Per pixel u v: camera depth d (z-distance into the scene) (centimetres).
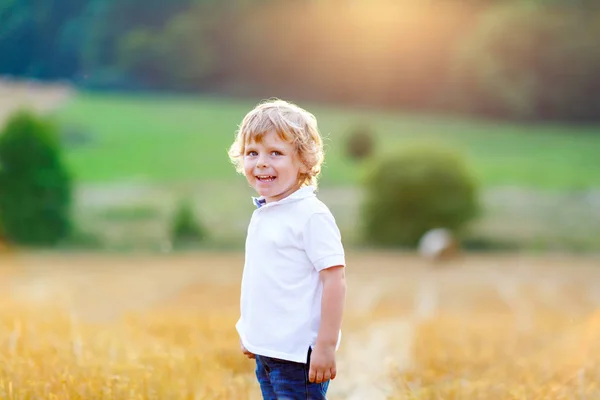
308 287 346
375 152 4375
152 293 1470
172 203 3516
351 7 5972
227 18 5978
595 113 5403
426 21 5847
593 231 3098
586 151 4644
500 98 5553
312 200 355
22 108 2709
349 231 2941
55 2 5422
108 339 595
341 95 5981
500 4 5769
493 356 637
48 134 2680
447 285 1655
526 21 5472
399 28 5872
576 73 5397
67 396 407
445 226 2475
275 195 362
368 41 5938
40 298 1217
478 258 2222
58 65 5428
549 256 2402
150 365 483
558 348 650
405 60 5850
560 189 3809
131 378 445
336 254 344
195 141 4644
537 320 1045
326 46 5991
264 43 5991
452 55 5769
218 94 5928
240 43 5984
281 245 349
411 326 897
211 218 3294
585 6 5484
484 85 5603
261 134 360
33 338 562
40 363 469
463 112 5703
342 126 5172
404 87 5866
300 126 364
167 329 764
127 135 4678
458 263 2062
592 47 5369
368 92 5938
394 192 2484
